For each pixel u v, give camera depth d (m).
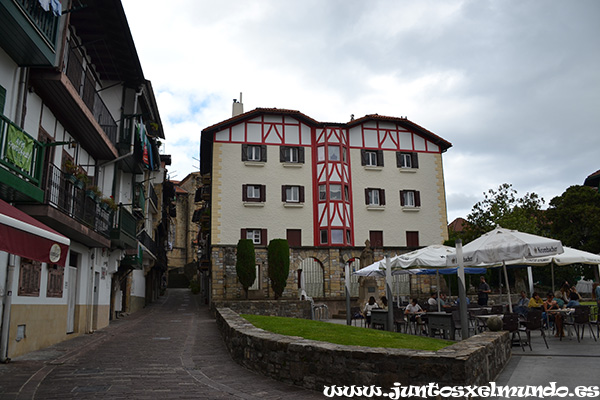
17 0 9.10
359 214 34.41
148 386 7.73
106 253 19.06
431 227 35.69
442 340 11.90
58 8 10.82
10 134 8.96
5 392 7.13
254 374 8.80
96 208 15.52
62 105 13.16
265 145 33.59
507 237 11.98
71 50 13.82
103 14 15.55
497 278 35.94
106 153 17.64
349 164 34.91
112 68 19.42
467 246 13.00
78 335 15.31
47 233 6.28
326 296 31.92
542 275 39.19
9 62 10.36
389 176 35.62
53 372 8.88
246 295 28.34
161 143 29.09
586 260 14.99
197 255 61.91
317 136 34.62
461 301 11.54
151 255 30.77
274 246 29.22
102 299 18.48
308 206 33.47
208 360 10.39
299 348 7.73
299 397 7.00
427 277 33.84
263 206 32.69
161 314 27.11
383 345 10.20
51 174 11.43
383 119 35.78
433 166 36.72
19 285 10.72
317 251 32.47
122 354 11.24
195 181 74.06
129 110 21.75
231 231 31.94
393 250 34.25
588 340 12.47
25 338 11.08
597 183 40.78
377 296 27.98
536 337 13.45
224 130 33.25
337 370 7.03
